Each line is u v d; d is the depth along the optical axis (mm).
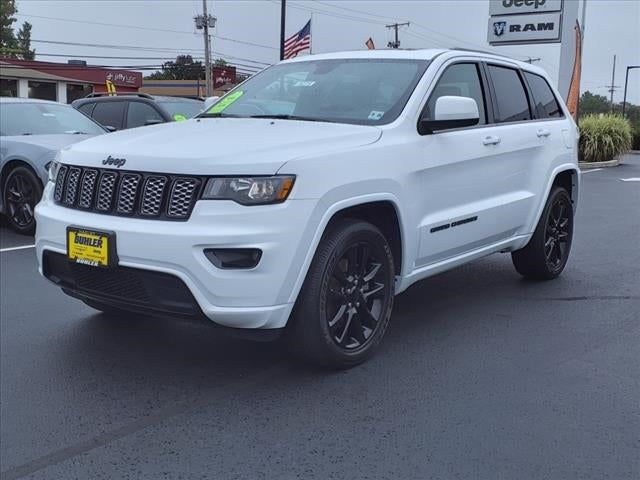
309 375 4301
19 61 48438
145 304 3941
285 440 3516
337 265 4121
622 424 3684
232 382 4215
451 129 5004
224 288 3684
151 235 3744
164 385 4176
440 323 5336
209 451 3418
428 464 3283
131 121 12445
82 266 4125
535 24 23797
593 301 5973
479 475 3188
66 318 5395
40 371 4379
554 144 6277
